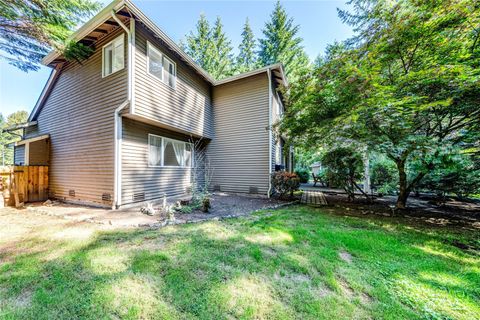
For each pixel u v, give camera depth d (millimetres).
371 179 8344
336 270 2256
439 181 6047
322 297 1809
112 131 5406
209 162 9062
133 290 1856
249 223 3965
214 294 1813
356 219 4480
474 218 4688
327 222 4172
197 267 2256
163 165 6941
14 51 5051
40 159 7145
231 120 8727
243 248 2768
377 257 2604
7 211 5086
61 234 3277
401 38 4293
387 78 4809
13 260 2402
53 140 7223
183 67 7320
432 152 3971
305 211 5234
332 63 5168
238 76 8219
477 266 2387
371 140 4656
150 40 5820
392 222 4289
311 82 5852
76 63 6496
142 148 6082
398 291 1901
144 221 4031
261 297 1790
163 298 1759
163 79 6332
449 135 4660
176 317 1550
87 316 1558
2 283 1957
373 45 4773
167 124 6465
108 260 2389
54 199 6906
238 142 8523
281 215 4711
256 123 8164
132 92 5160
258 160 8047
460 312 1644
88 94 6098
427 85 4008
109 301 1710
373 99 4094
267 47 16656
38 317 1539
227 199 7086
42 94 7633
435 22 3975
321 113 5457
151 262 2334
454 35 4141
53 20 4621
